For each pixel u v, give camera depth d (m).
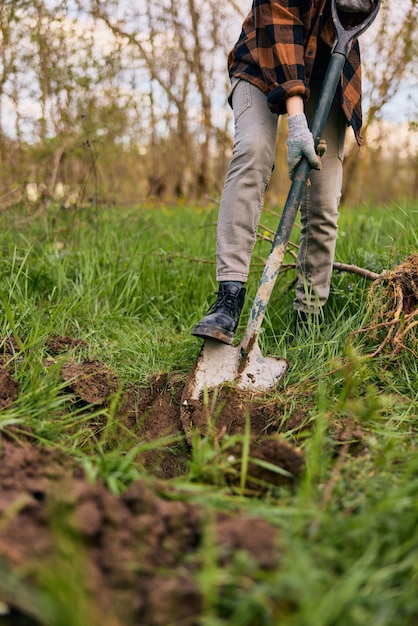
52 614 1.07
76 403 2.34
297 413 2.25
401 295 2.54
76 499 1.32
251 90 2.46
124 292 3.34
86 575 1.15
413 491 1.50
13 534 1.22
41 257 3.47
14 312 2.75
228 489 1.63
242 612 1.14
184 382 2.54
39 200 4.18
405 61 4.81
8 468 1.52
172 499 1.54
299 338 2.71
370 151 6.82
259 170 2.43
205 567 1.21
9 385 2.16
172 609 1.16
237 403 2.34
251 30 2.50
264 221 4.45
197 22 6.87
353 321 2.70
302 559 1.20
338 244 3.51
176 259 3.70
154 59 6.30
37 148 4.32
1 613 1.13
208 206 5.98
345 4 2.49
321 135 2.51
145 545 1.31
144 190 7.54
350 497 1.57
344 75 2.56
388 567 1.28
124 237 4.07
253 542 1.29
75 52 4.36
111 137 4.94
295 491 1.65
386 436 1.94
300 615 1.12
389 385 2.32
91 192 4.62
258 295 2.41
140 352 2.73
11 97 4.25
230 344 2.43
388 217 4.47
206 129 7.58
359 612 1.17
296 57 2.34
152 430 2.39
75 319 2.95
